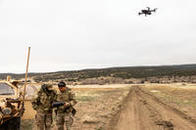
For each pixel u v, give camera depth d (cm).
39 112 577
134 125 909
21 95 759
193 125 912
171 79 16312
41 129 580
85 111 1301
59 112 572
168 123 941
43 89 582
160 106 1600
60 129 579
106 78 17300
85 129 804
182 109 1421
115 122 964
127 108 1483
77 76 18712
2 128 696
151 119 1052
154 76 18225
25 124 838
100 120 994
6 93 770
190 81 14300
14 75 11431
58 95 579
